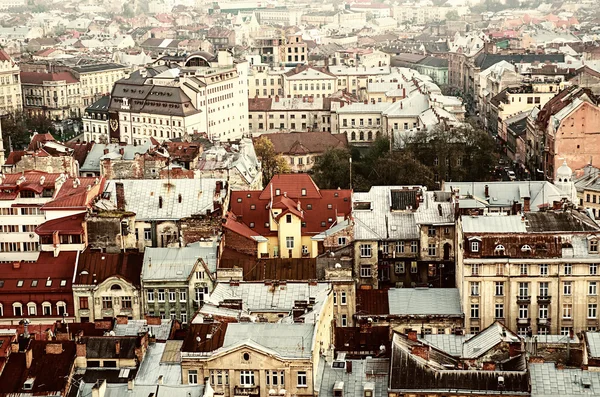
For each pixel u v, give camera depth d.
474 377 199.00
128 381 199.25
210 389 192.38
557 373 198.50
